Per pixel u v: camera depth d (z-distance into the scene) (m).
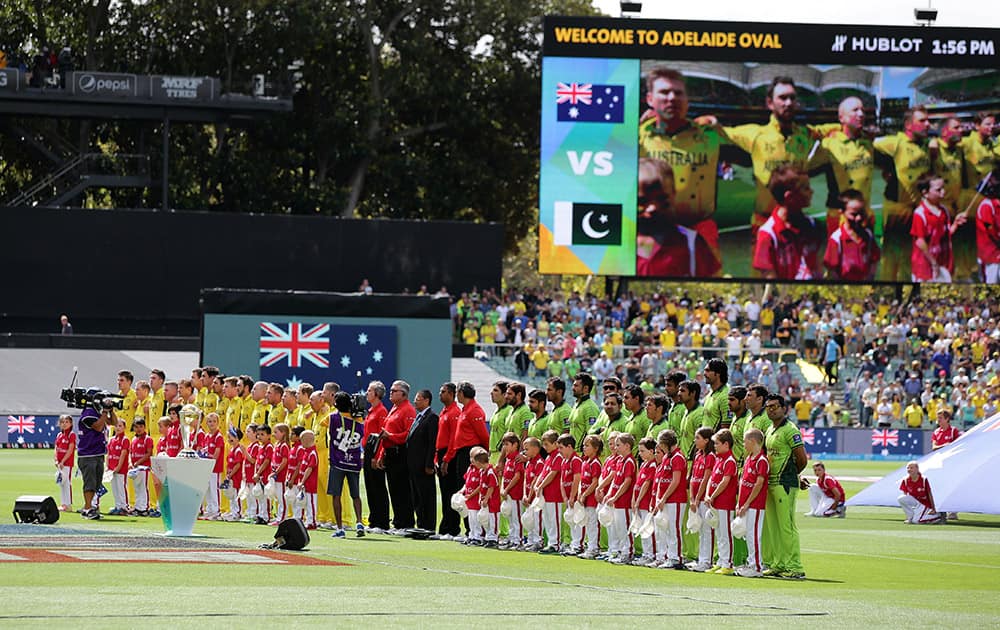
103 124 197.62
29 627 32.94
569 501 56.56
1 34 195.62
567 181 156.38
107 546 52.75
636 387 57.59
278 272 165.00
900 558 60.50
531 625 35.44
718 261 157.00
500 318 165.38
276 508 68.62
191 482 59.53
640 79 156.00
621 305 167.50
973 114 157.25
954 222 157.50
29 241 159.50
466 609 38.09
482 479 60.34
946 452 84.62
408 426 65.38
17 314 159.12
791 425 51.22
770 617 38.59
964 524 81.25
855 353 167.62
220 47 198.88
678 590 45.12
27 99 164.38
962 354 162.50
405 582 44.38
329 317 89.88
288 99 174.25
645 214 156.62
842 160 157.00
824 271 157.25
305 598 39.41
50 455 123.19
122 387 75.00
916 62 156.88
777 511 51.06
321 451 67.12
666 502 53.06
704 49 156.00
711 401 55.81
